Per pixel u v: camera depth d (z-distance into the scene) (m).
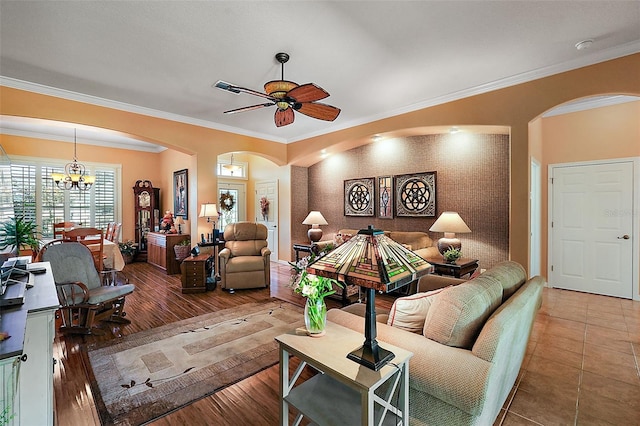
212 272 4.96
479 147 4.43
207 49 2.82
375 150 5.64
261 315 3.47
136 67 3.18
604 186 4.18
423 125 4.22
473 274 4.27
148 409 1.87
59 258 2.88
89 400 1.94
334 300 4.21
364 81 3.53
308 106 2.91
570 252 4.46
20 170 5.74
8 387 1.05
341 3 2.19
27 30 2.50
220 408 1.89
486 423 1.44
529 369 2.32
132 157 7.19
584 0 2.17
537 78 3.28
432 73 3.33
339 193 6.29
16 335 1.11
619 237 4.07
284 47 2.78
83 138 6.42
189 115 4.82
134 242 7.09
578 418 1.77
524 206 3.38
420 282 2.85
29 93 3.57
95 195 6.65
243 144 5.73
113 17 2.34
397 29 2.51
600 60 2.90
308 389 1.52
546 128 4.65
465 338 1.43
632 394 2.00
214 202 5.30
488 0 2.16
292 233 6.62
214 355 2.54
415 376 1.37
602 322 3.24
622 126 4.05
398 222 5.32
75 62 3.07
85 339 2.83
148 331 3.02
